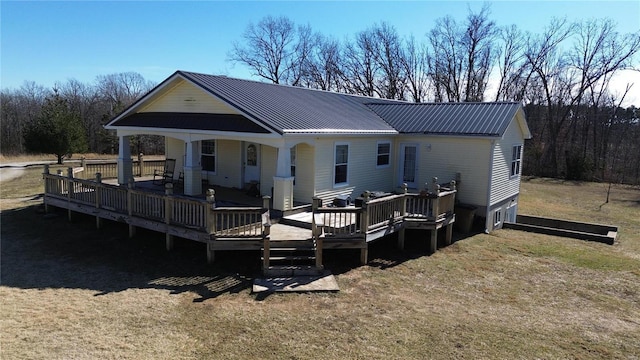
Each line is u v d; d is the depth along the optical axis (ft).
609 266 38.86
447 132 51.65
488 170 49.93
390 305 28.37
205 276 32.45
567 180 112.57
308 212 42.96
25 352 21.53
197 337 23.52
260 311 26.81
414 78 153.48
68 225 46.19
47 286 30.71
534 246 45.16
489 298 30.53
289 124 41.19
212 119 46.14
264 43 173.37
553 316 27.73
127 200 40.81
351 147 49.42
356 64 159.02
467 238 47.24
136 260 35.88
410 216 40.86
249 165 51.90
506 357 22.25
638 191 94.89
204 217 34.47
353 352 22.31
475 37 138.72
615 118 124.57
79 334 23.56
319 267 32.83
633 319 27.66
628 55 118.62
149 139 153.69
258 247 33.42
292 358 21.65
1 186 74.95
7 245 40.11
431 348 22.90
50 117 109.40
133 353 21.74
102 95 206.80
